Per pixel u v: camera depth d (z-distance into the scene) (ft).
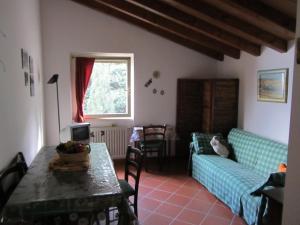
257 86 13.43
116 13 15.52
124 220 6.20
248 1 9.16
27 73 10.23
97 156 8.98
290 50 11.06
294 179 4.29
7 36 7.56
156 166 16.01
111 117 17.34
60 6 15.11
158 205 10.89
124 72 17.28
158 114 17.19
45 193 5.97
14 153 8.04
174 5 11.00
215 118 15.40
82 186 6.37
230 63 16.26
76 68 16.28
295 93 4.24
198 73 17.43
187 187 12.87
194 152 14.35
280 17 9.45
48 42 15.17
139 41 16.35
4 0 7.37
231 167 11.94
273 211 6.93
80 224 6.40
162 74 16.94
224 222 9.62
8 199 6.00
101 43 15.84
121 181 9.52
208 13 10.48
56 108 15.69
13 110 8.00
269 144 11.66
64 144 8.04
